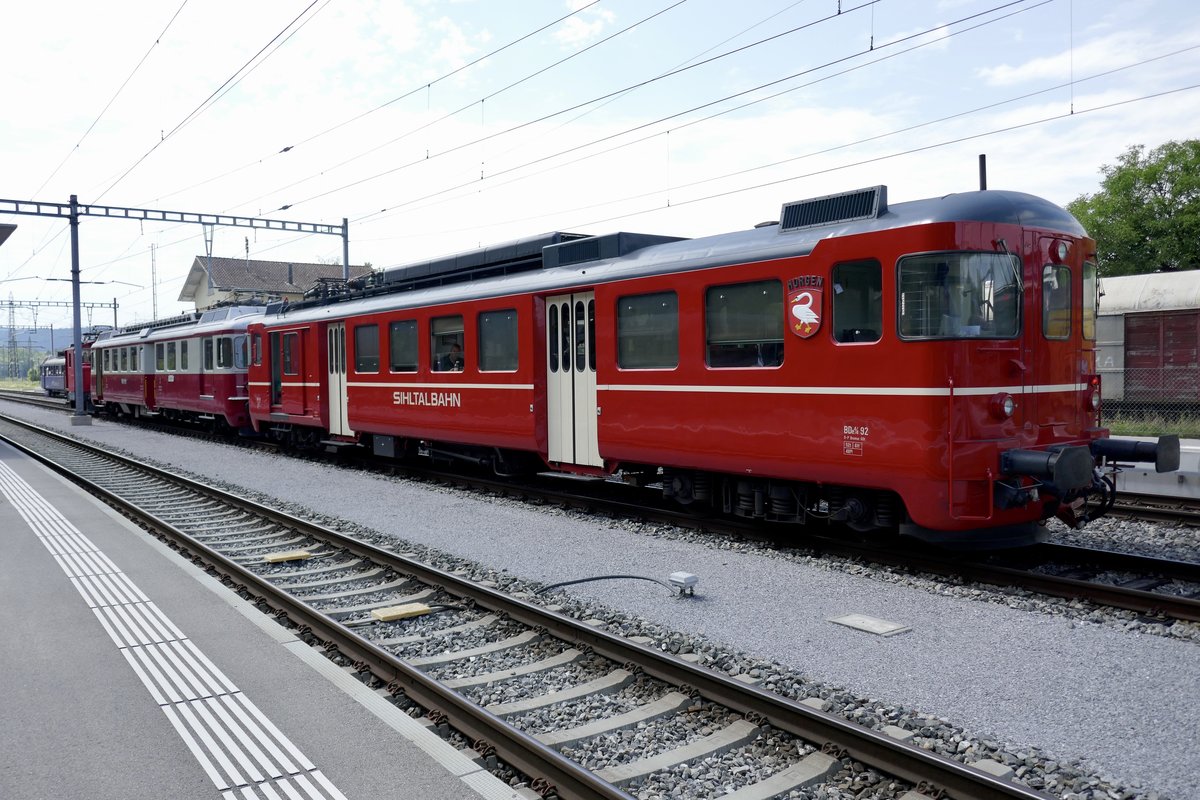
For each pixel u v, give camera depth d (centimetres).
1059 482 743
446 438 1432
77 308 2991
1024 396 810
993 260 791
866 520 891
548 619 674
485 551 964
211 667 568
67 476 1689
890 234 796
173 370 2755
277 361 2022
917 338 777
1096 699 521
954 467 767
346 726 475
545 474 1580
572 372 1198
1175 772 430
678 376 1013
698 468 1009
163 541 1062
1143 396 2202
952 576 817
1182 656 597
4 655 596
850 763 449
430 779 415
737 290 946
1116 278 2298
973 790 404
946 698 526
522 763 457
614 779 439
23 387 9794
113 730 473
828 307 848
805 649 619
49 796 404
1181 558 895
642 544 979
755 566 867
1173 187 3114
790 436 890
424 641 677
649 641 644
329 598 798
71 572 832
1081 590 736
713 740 481
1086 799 402
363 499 1352
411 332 1506
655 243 1153
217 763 434
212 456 2045
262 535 1102
